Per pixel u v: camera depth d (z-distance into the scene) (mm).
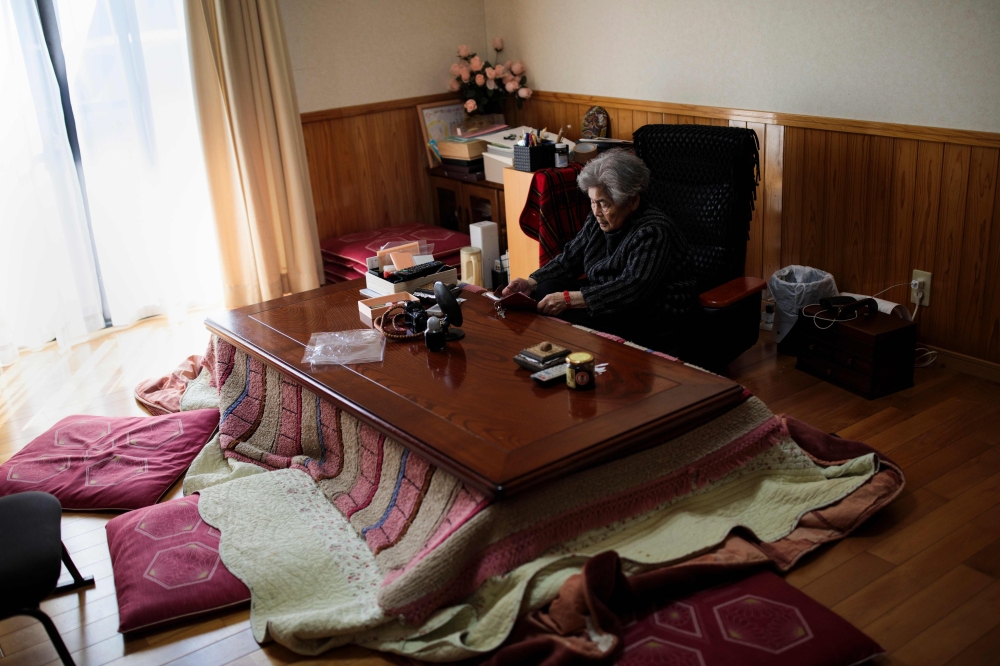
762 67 3385
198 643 1948
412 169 4848
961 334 3021
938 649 1772
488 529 1829
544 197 3572
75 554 2340
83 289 3916
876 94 3027
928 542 2113
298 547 2172
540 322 2594
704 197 2969
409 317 2588
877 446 2590
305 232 4297
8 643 2000
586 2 4074
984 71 2703
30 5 3479
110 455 2762
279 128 4129
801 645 1714
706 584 1926
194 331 4012
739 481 2193
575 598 1757
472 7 4762
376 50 4531
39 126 3602
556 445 1846
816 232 3398
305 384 2328
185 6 3793
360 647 1896
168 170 4023
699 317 2816
